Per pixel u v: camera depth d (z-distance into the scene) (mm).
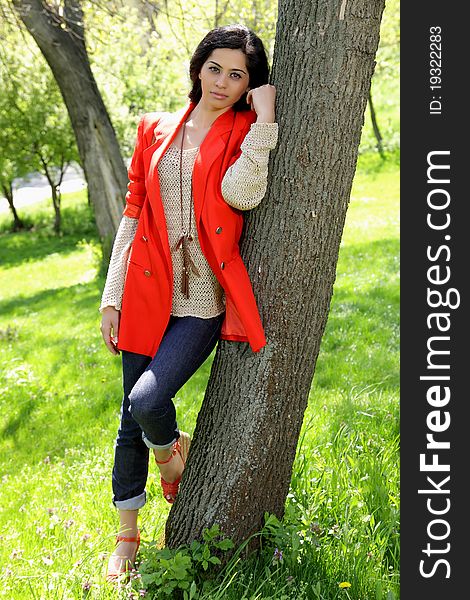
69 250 22344
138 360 2977
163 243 2803
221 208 2727
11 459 5422
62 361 8023
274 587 2775
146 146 2945
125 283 2928
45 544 3510
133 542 3133
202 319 2875
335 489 3514
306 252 2793
